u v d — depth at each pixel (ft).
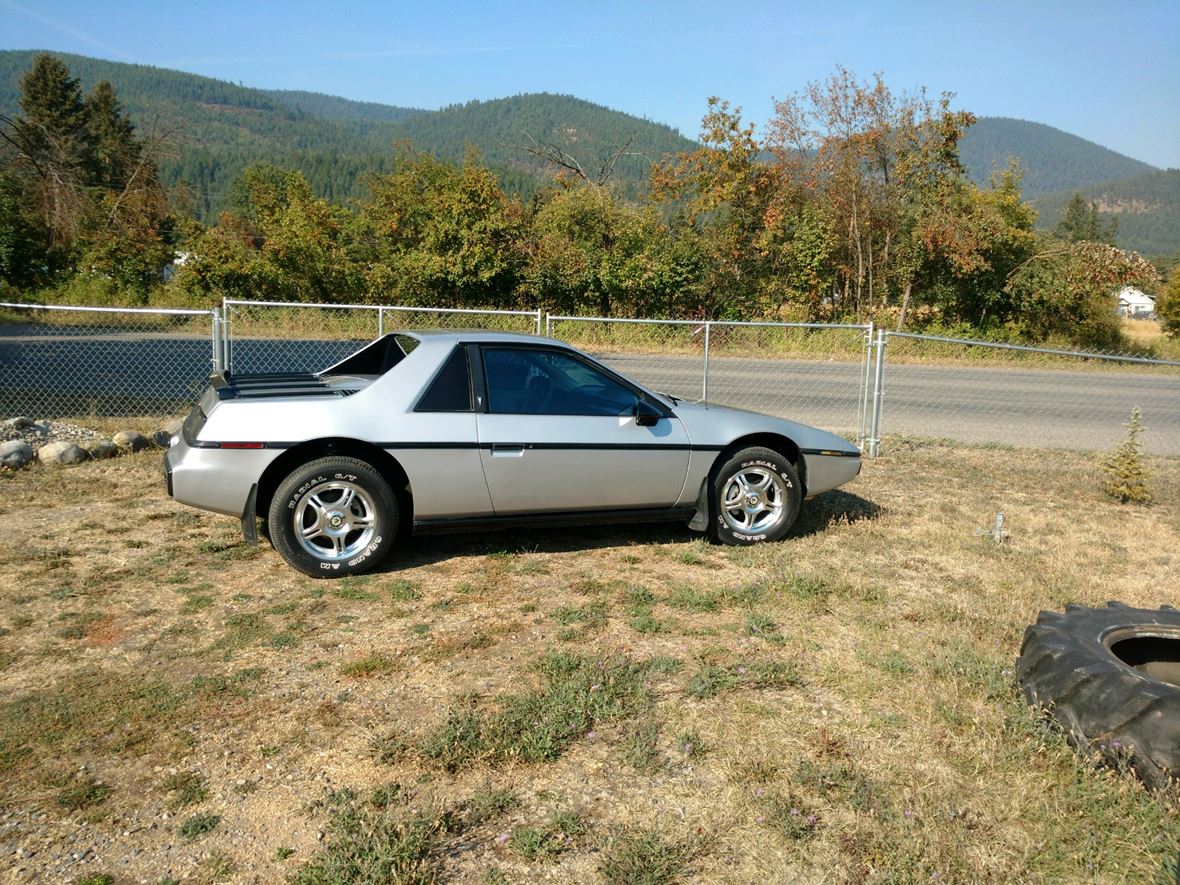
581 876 8.34
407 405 16.84
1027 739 10.78
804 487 20.35
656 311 84.53
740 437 19.27
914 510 23.77
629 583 16.84
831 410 44.86
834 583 16.97
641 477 18.35
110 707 11.27
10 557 17.08
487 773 10.03
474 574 17.08
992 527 21.80
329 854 8.41
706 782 9.98
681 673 12.81
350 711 11.41
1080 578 18.13
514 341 17.89
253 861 8.42
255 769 10.00
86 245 90.94
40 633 13.64
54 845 8.55
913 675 12.92
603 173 119.44
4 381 43.83
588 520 18.43
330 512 16.44
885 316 85.56
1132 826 9.19
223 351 31.12
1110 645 11.74
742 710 11.71
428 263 78.43
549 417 17.69
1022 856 8.75
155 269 89.51
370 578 16.65
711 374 58.08
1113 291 89.20
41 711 11.12
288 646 13.41
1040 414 46.50
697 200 89.20
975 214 84.74
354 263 82.33
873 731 11.21
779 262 88.28
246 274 77.30
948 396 52.85
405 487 17.02
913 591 16.93
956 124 84.38
